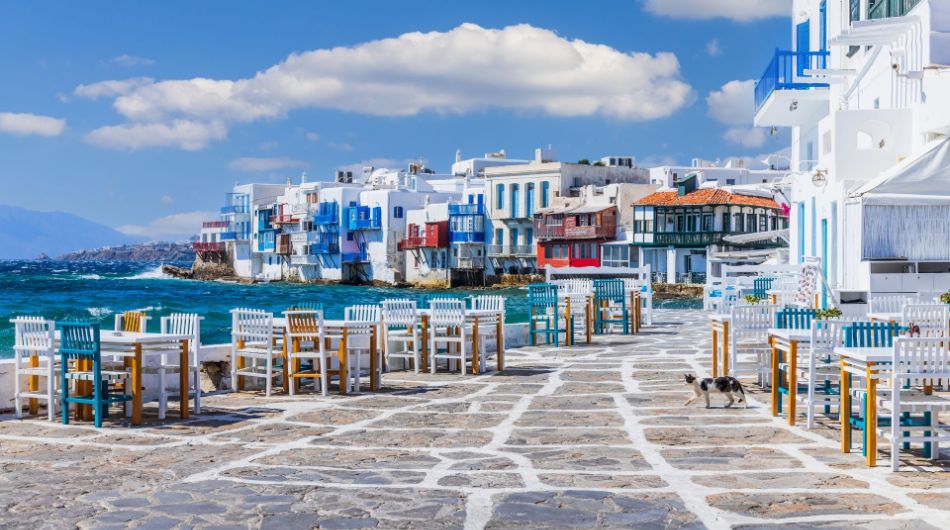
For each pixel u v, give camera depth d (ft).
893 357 29.50
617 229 306.76
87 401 40.70
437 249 355.36
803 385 46.44
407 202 371.97
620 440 35.86
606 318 95.91
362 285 385.50
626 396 47.83
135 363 41.01
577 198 319.47
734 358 46.37
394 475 30.30
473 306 62.80
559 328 85.10
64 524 25.04
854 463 30.89
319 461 32.81
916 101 68.59
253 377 54.75
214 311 218.38
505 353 74.23
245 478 30.12
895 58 72.13
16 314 202.39
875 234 63.98
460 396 49.34
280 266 429.79
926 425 31.73
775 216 295.28
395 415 43.16
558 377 56.90
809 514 24.91
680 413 41.93
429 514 25.50
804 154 108.78
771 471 29.96
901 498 26.37
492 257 342.03
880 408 35.81
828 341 37.45
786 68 95.09
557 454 33.40
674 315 119.55
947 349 29.91
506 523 24.58
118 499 27.61
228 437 37.96
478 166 399.03
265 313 50.88
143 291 351.46
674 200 289.74
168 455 34.30
